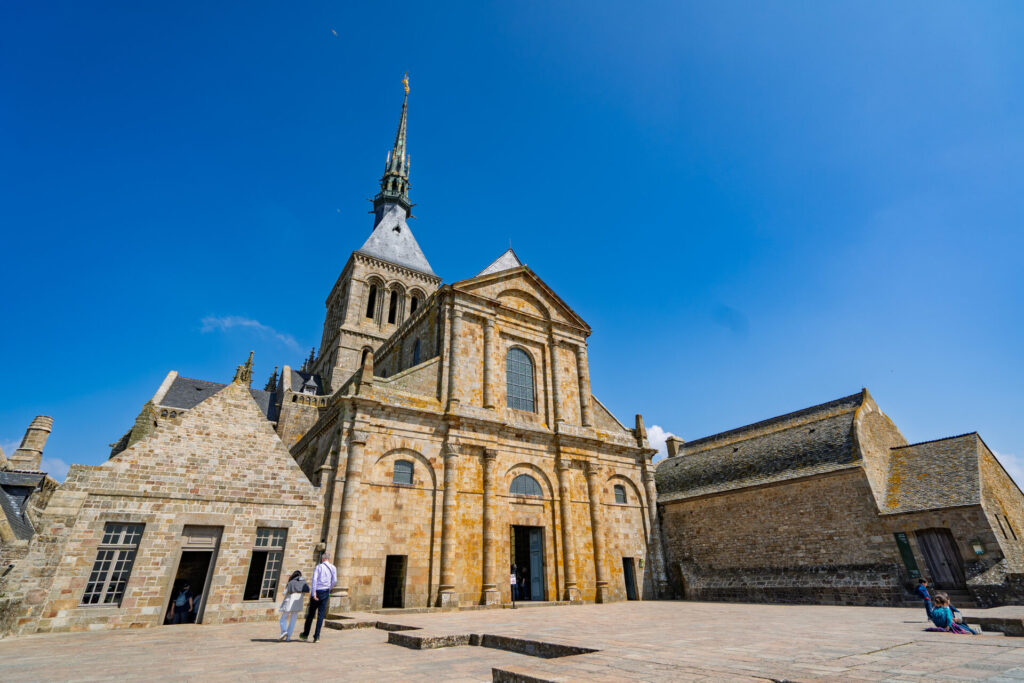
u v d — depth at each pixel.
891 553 22.75
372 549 21.67
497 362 29.80
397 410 24.41
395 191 70.56
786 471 28.00
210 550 18.58
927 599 15.98
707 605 24.50
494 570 24.31
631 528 31.11
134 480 17.88
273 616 18.66
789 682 6.01
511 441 27.92
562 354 33.19
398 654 10.45
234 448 20.03
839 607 21.97
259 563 20.64
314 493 21.09
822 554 24.84
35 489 20.98
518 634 12.32
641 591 29.69
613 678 6.43
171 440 18.98
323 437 26.86
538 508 27.58
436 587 22.62
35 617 15.16
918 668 7.23
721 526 29.61
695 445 41.34
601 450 31.61
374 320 54.75
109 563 16.92
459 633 12.12
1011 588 19.36
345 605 19.92
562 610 22.17
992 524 21.03
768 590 25.98
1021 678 6.29
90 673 8.45
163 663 9.46
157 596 17.05
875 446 27.14
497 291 31.56
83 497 16.94
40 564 15.60
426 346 30.69
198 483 18.91
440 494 24.41
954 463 24.11
